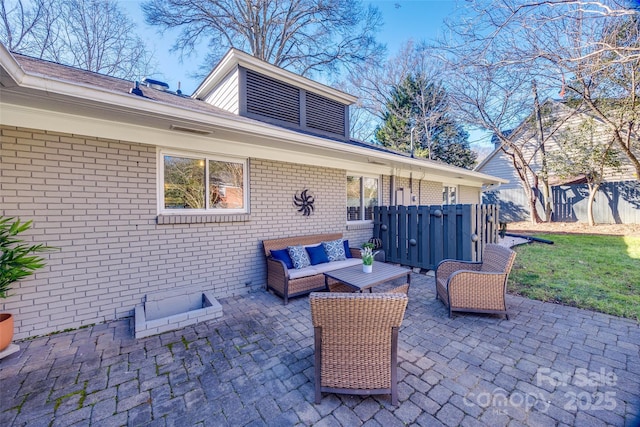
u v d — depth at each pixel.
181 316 3.48
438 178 9.71
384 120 19.84
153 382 2.43
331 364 2.12
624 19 4.57
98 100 2.75
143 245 3.91
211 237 4.50
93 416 2.05
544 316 3.62
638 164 9.45
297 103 6.32
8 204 3.11
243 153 4.74
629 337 3.04
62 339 3.19
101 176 3.59
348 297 1.94
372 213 7.24
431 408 2.08
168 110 3.19
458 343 2.99
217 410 2.10
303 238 5.47
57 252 3.36
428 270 6.03
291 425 1.95
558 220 13.43
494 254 3.93
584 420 1.94
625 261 6.06
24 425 1.97
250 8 12.71
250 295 4.72
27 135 3.18
